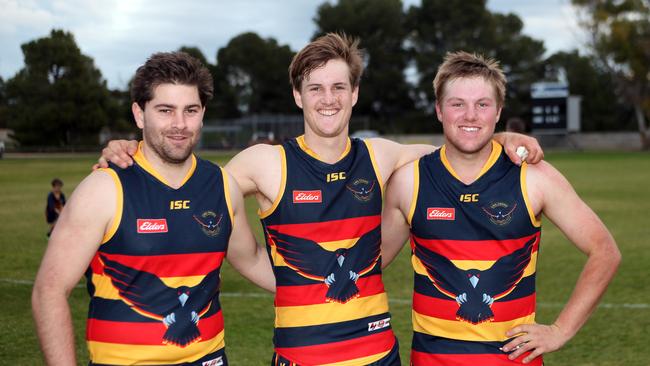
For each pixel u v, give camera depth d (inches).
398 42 2684.5
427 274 122.6
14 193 782.5
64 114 2265.0
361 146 128.9
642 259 350.6
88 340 107.3
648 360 191.8
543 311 251.3
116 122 2413.9
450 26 2588.6
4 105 2394.2
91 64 2418.8
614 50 2079.2
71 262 101.3
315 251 122.5
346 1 2691.9
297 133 2431.1
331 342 120.2
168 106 104.1
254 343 209.5
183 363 107.5
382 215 133.6
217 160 1382.9
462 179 121.1
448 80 118.6
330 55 121.2
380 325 124.8
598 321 234.1
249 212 595.2
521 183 119.2
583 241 118.2
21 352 199.6
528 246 119.8
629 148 2250.2
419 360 123.0
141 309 105.2
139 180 107.3
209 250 110.0
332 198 123.3
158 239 105.8
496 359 117.2
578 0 2068.2
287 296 123.3
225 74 2984.7
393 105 2728.8
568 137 2299.5
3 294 281.3
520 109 2496.3
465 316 117.8
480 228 118.8
